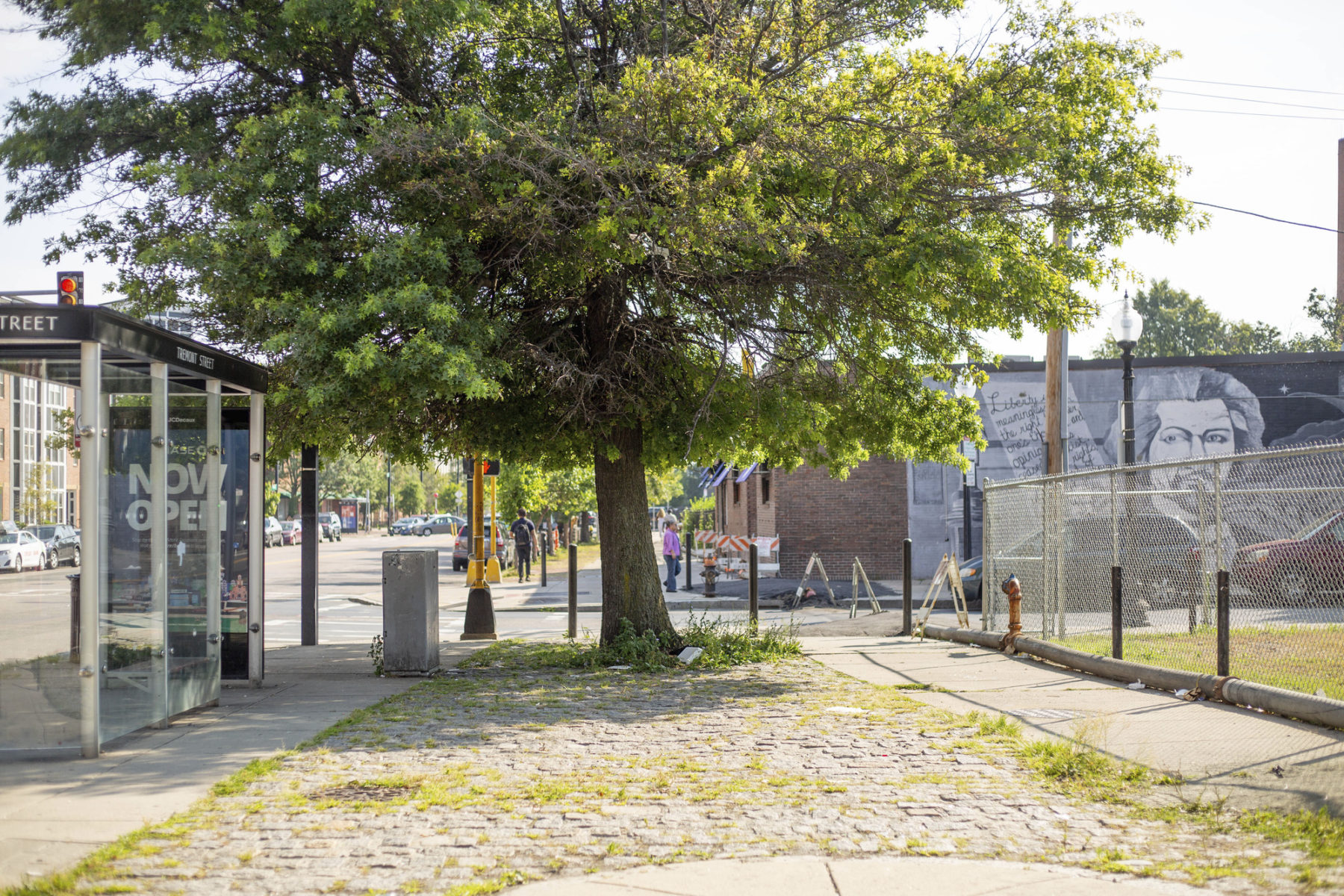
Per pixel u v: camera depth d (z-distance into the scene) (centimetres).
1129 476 1806
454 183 1018
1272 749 682
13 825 536
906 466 2797
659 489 7412
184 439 882
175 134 1134
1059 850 489
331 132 1000
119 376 771
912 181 1030
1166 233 1219
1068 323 1160
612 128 1045
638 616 1272
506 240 1095
